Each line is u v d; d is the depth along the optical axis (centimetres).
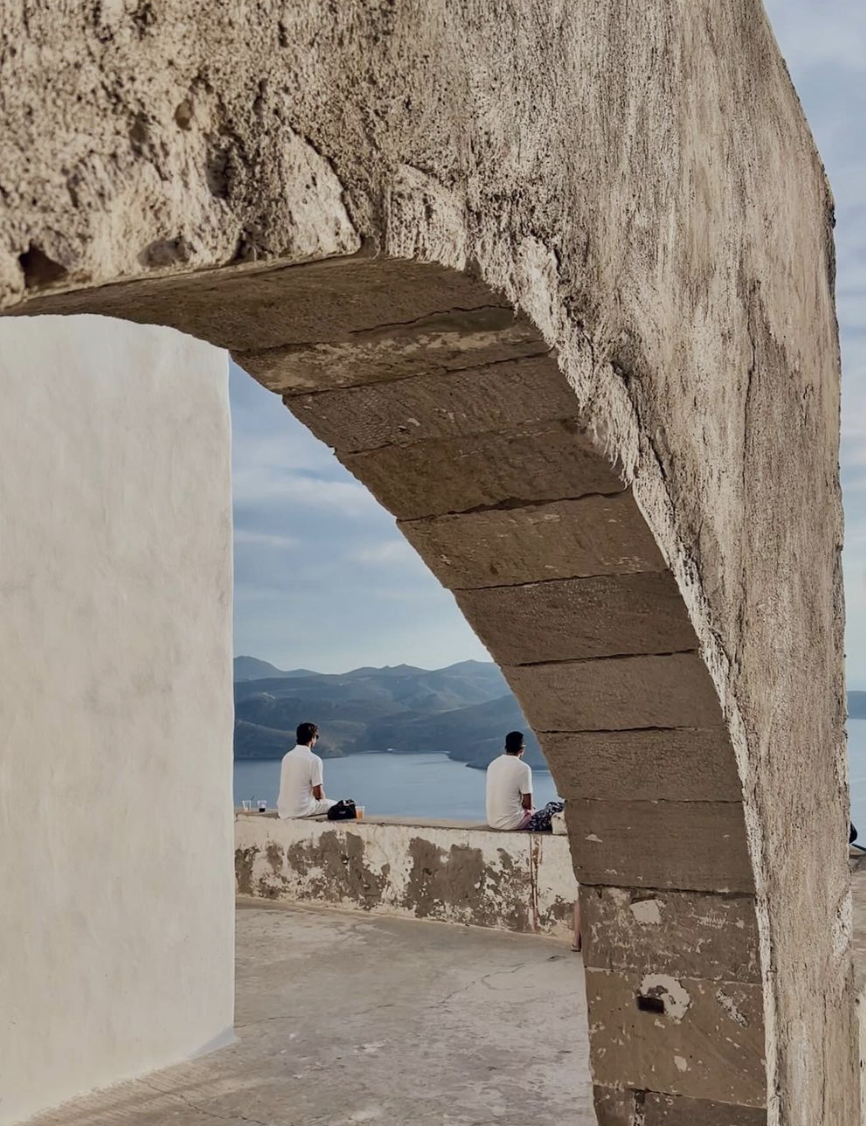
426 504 228
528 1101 399
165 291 135
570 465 209
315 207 124
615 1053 288
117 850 412
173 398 443
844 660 405
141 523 427
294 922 659
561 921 609
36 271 92
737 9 302
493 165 165
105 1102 392
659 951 280
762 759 286
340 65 130
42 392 395
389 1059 440
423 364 186
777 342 330
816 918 336
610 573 234
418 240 142
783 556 326
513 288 167
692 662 245
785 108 351
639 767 268
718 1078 275
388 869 668
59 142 94
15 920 376
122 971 412
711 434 268
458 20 157
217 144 112
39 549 391
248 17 116
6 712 378
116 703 414
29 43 91
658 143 239
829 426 401
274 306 160
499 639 256
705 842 270
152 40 104
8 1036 371
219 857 454
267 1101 398
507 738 657
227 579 462
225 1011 455
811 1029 321
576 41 199
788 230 348
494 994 521
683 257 253
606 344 207
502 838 630
